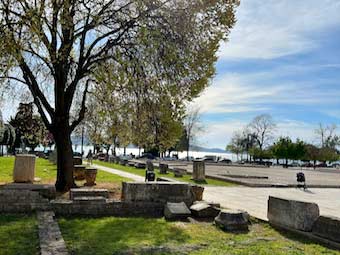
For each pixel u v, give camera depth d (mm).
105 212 11172
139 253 7035
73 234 8430
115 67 14250
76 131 24750
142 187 11633
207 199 14680
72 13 13008
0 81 13102
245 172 35656
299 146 76188
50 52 12938
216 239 8344
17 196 10641
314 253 7324
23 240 7551
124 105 14609
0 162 32844
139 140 15859
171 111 14164
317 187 22531
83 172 20141
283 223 9406
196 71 13922
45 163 33531
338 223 7883
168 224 9875
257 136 90938
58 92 14703
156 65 13508
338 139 88625
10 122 53938
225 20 14305
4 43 11125
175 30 13625
